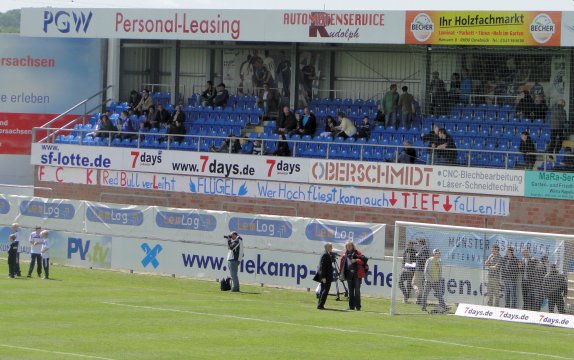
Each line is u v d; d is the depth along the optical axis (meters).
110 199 85.12
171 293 60.53
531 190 72.38
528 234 55.09
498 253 55.94
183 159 82.69
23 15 90.12
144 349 39.31
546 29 74.75
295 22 81.88
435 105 83.50
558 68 80.94
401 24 78.94
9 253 65.75
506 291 55.47
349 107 87.75
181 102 94.75
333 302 60.66
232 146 82.81
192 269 69.75
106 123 89.44
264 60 91.81
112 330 43.94
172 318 48.69
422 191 75.25
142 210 71.81
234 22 83.56
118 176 84.88
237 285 64.12
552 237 54.53
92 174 85.75
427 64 83.75
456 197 74.38
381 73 88.62
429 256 57.91
